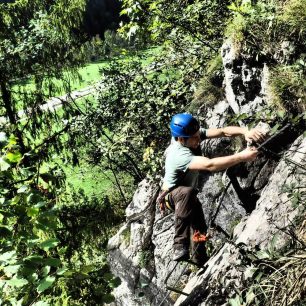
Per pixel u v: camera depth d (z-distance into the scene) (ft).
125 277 23.12
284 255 9.95
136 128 29.86
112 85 39.68
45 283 8.03
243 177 15.72
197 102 19.80
